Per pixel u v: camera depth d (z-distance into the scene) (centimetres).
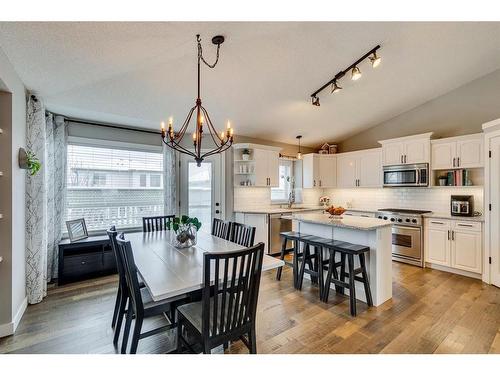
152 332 175
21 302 250
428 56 325
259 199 538
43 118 284
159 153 449
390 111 481
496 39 303
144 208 433
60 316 247
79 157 377
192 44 229
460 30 280
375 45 287
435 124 446
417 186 431
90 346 200
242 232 263
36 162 247
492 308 264
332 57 294
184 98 337
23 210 255
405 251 422
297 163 611
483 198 371
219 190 486
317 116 463
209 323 148
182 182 464
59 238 346
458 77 391
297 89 356
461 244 364
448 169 407
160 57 243
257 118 438
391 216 444
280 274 352
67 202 367
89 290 310
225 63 275
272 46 260
